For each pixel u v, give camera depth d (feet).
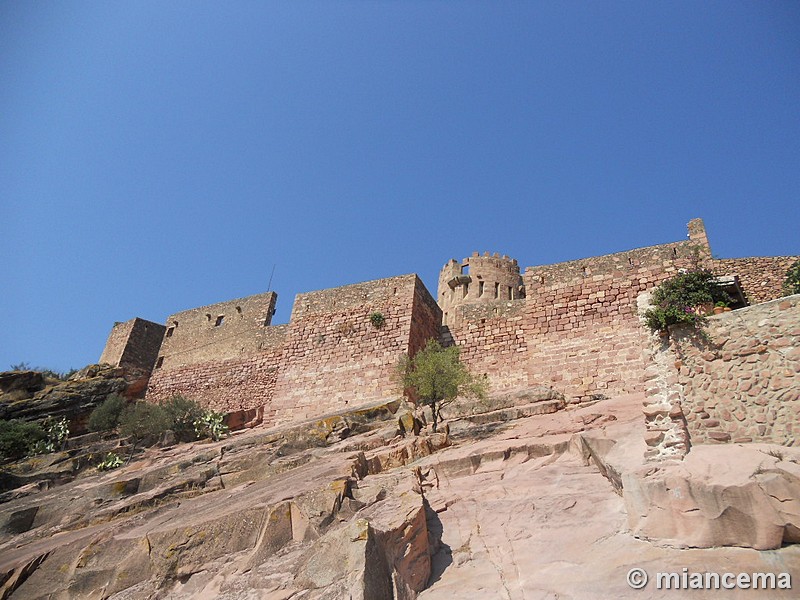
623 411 66.39
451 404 94.53
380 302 127.13
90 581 53.31
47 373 163.53
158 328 175.52
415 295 126.21
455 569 43.78
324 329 128.77
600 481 50.42
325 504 52.49
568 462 56.95
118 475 92.58
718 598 31.89
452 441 76.07
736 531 35.35
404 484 57.21
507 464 60.59
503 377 109.19
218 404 141.90
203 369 152.05
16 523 75.66
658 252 104.53
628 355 95.96
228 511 57.06
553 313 108.06
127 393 150.71
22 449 120.47
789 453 38.01
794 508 34.27
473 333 119.55
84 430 138.51
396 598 39.55
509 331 115.44
